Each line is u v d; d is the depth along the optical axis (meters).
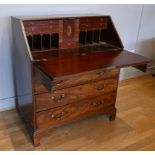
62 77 1.31
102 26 1.96
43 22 1.64
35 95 1.57
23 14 1.92
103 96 1.92
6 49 1.96
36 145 1.72
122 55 1.76
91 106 1.89
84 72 1.39
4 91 2.12
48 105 1.65
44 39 1.79
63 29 1.75
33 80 1.53
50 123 1.73
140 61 1.64
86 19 1.85
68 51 1.78
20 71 1.81
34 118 1.64
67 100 1.71
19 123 1.99
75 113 1.82
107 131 1.96
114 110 2.07
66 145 1.76
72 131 1.93
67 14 2.07
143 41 2.96
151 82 3.01
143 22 2.81
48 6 2.02
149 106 2.40
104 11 2.39
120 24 2.61
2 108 2.16
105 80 1.85
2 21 1.85
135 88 2.81
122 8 2.52
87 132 1.93
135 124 2.08
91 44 1.99
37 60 1.54
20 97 1.96
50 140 1.80
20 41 1.62
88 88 1.77
